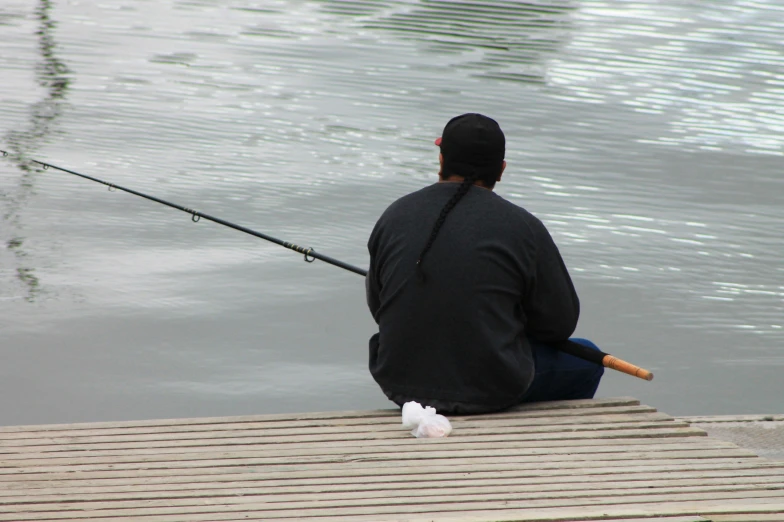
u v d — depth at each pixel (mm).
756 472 10992
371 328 22828
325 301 24359
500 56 51469
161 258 26969
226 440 12070
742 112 42844
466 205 12938
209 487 10523
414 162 35969
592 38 54875
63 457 11492
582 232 29484
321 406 19328
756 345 22531
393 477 10836
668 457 11500
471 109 42938
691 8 61500
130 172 34719
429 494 10312
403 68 49312
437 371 12875
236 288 24938
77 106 42844
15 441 12039
